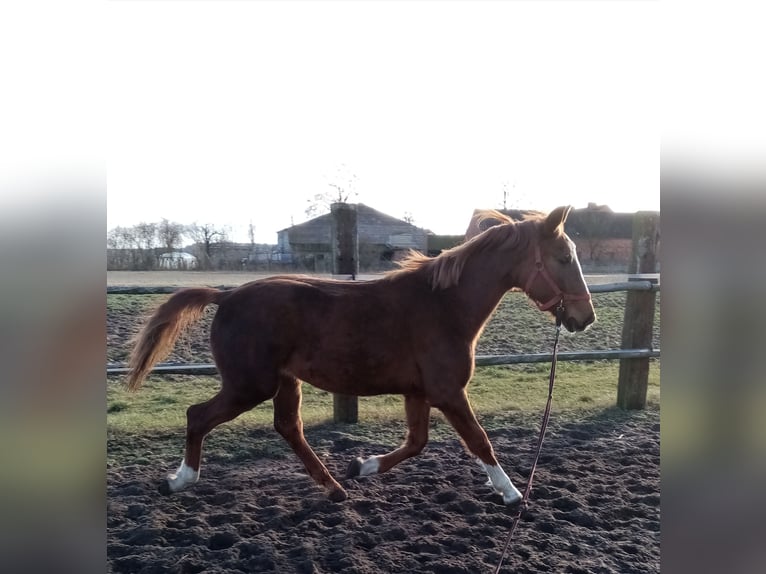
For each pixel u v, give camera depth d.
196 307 3.76
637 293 5.86
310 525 3.34
